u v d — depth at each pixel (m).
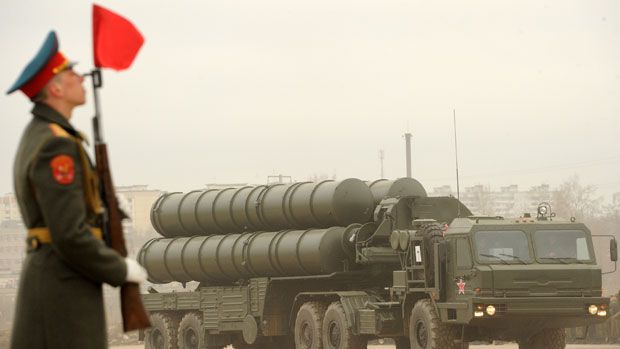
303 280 35.31
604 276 110.56
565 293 27.80
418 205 32.91
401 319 31.08
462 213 33.12
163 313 39.81
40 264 7.21
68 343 7.18
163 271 38.81
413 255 30.28
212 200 37.72
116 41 7.46
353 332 31.42
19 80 7.30
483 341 29.30
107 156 7.50
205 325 37.69
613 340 37.72
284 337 36.81
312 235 33.66
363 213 33.59
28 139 7.22
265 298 35.22
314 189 34.16
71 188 7.07
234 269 36.28
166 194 39.78
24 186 7.17
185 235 39.03
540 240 28.27
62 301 7.18
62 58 7.39
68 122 7.39
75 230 7.04
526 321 27.80
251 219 36.16
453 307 28.33
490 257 28.00
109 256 7.19
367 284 34.22
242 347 37.94
